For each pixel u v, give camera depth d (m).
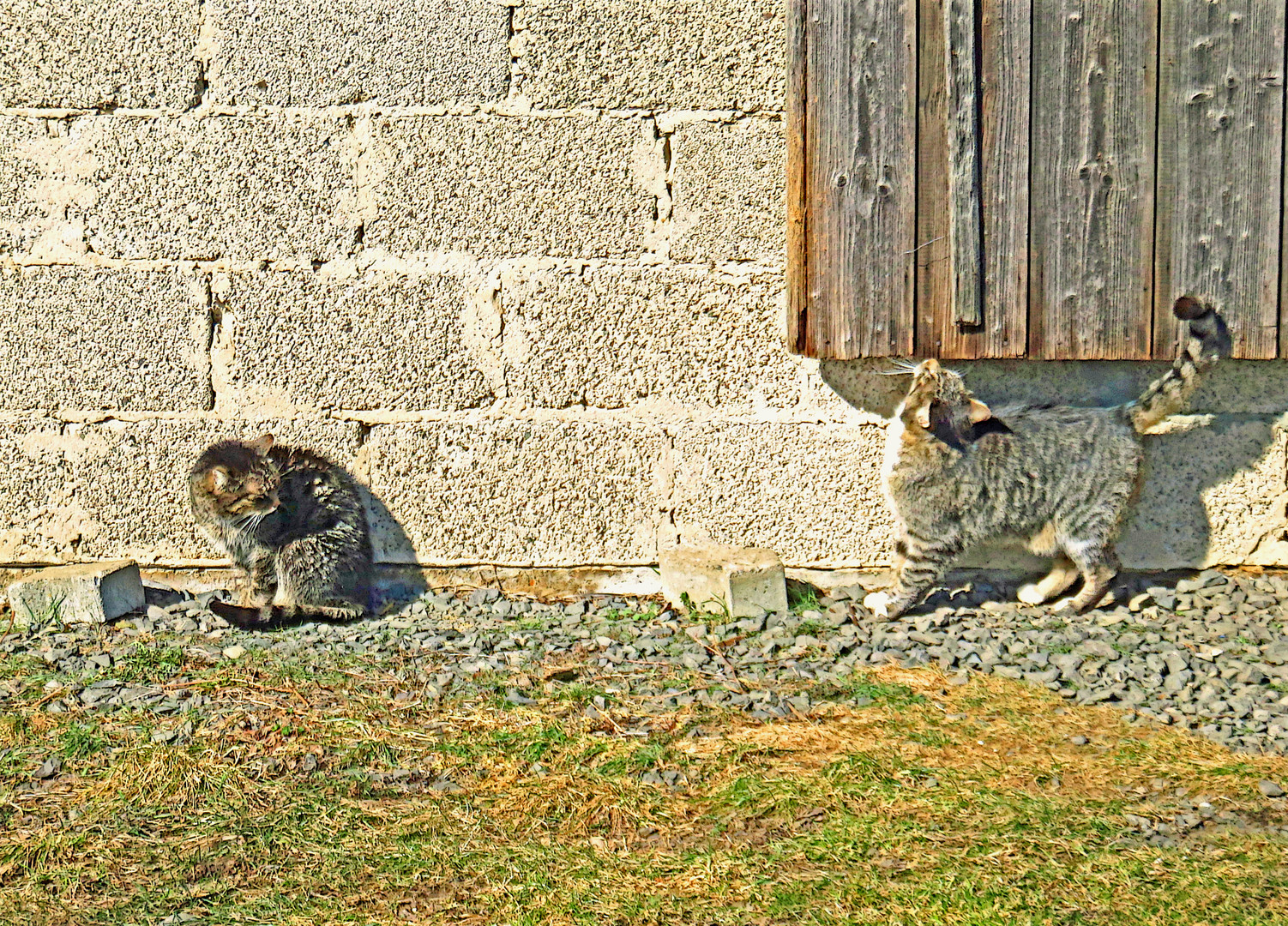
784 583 5.32
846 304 5.24
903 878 3.36
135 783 3.81
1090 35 5.08
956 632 5.14
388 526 5.62
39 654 4.88
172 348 5.53
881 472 5.53
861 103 5.14
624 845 3.55
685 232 5.45
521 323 5.49
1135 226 5.16
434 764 3.99
